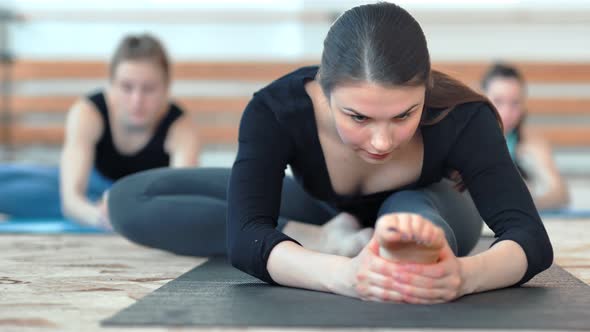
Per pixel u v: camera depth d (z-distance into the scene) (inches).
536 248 80.0
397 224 66.7
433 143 84.6
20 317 71.6
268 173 85.1
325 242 100.1
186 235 112.6
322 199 97.0
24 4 336.5
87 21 337.7
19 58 338.3
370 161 75.7
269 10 339.0
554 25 335.3
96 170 182.2
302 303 73.4
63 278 97.2
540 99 333.1
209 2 339.9
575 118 334.6
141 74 165.3
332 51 72.0
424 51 70.9
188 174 115.0
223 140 338.3
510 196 82.4
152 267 108.2
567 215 202.1
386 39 69.3
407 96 69.6
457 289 73.8
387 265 71.9
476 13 334.6
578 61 335.3
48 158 338.0
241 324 65.1
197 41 341.7
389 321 65.7
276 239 81.4
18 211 188.1
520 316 68.0
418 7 336.2
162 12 338.0
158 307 72.3
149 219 113.0
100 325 66.2
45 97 337.7
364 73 68.8
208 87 342.3
